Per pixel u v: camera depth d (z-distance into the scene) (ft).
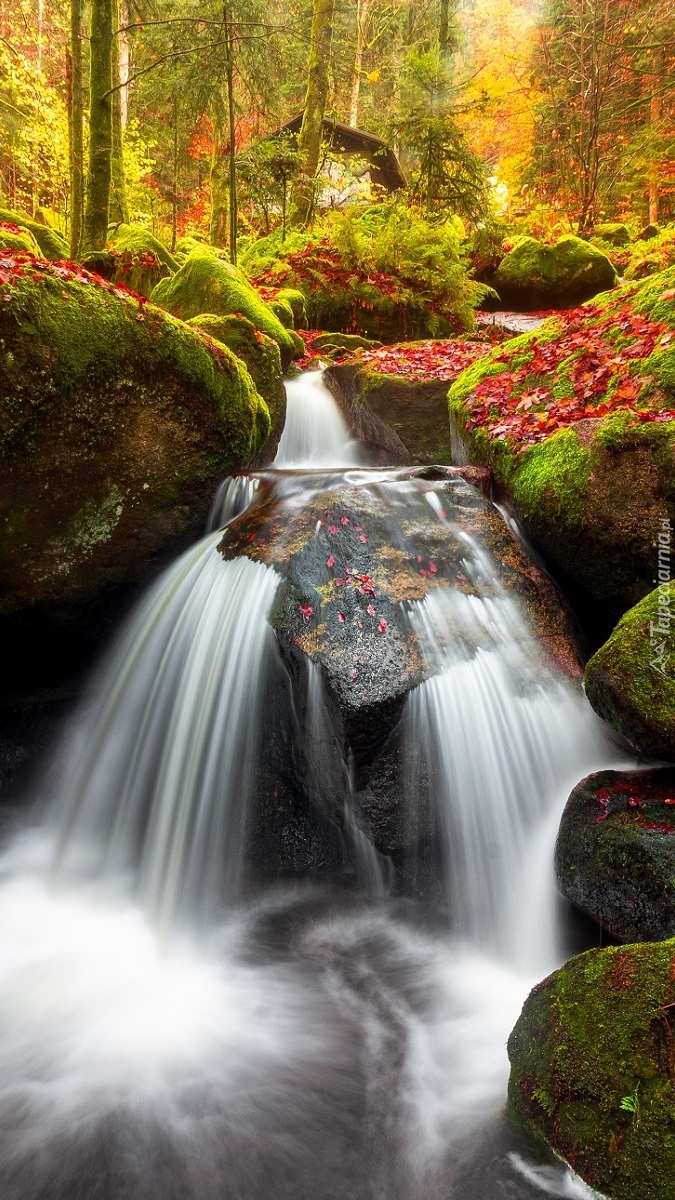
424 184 55.47
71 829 15.34
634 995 7.43
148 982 11.43
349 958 12.03
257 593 13.73
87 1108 9.02
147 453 16.10
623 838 9.72
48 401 14.38
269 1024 10.50
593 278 49.14
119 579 16.43
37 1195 7.93
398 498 15.16
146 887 13.48
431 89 53.16
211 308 24.91
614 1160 6.91
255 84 47.09
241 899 13.30
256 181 50.08
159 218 73.56
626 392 16.07
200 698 13.82
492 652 13.00
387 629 12.44
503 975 11.57
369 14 85.35
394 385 23.67
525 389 18.67
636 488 13.51
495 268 51.42
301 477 16.89
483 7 85.92
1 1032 10.26
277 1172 8.18
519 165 88.79
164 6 42.57
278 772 13.67
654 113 63.77
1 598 15.19
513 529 15.96
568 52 68.03
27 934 12.64
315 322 38.37
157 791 13.99
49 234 39.99
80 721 16.72
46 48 73.41
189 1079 9.48
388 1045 10.03
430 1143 8.39
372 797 11.93
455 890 12.41
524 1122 8.05
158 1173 8.17
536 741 12.65
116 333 15.14
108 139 29.99
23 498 14.79
